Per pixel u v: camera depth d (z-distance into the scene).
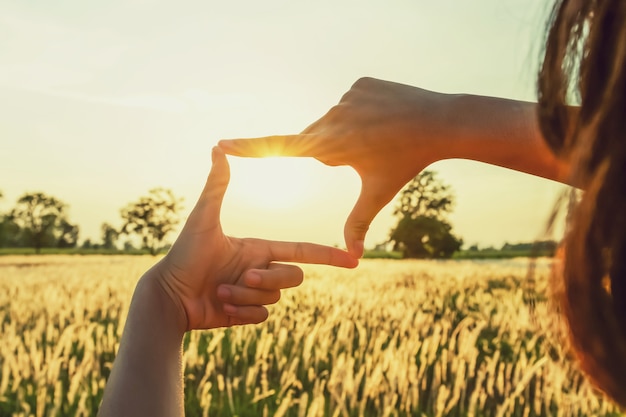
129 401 0.72
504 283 12.07
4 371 4.87
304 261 0.92
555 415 4.20
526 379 4.10
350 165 0.84
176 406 0.75
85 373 4.85
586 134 0.50
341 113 0.84
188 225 0.90
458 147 0.80
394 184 0.83
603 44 0.50
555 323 0.60
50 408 4.45
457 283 12.09
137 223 49.12
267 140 0.85
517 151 0.77
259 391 4.81
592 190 0.50
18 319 8.26
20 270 13.53
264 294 0.91
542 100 0.56
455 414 4.48
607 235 0.49
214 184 0.88
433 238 34.97
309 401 4.42
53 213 61.72
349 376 4.02
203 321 0.90
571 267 0.53
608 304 0.50
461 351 4.93
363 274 12.52
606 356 0.52
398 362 4.42
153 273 0.89
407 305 8.20
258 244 0.93
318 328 5.82
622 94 0.48
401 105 0.81
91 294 9.91
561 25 0.54
